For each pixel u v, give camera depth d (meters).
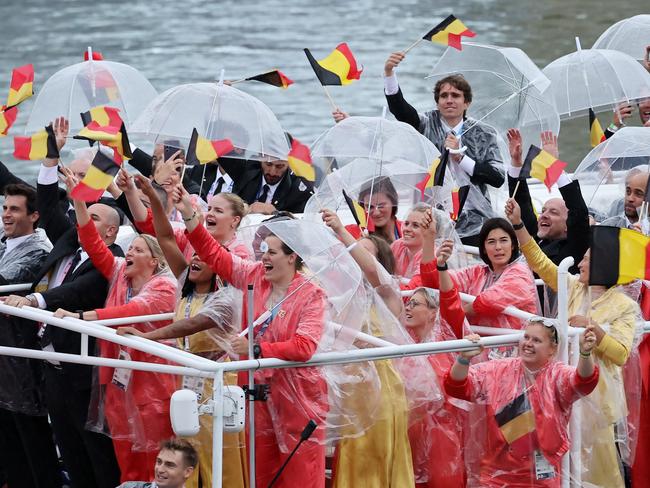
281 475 21.64
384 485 22.38
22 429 25.98
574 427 21.97
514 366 21.77
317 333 20.58
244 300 21.83
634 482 24.78
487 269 24.31
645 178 27.08
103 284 24.44
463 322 22.31
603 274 20.59
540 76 29.45
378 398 22.02
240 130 26.44
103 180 21.11
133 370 23.09
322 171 28.69
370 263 22.84
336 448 22.52
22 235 26.56
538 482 21.66
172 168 25.48
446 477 23.00
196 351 22.58
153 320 22.91
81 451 24.91
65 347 24.11
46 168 25.89
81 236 24.02
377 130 28.00
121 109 28.06
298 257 21.56
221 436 19.62
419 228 25.41
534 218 27.08
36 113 28.11
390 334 22.59
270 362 20.16
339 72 28.05
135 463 23.73
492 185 29.06
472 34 28.47
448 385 21.52
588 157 28.50
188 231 22.05
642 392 24.64
